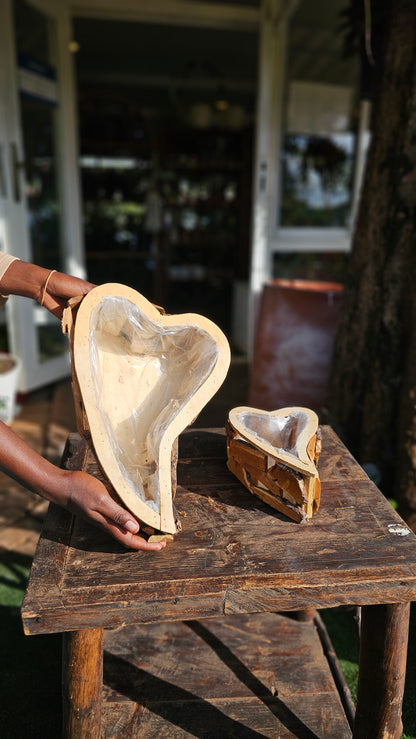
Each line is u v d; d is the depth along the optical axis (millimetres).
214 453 1445
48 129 3818
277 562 1022
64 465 1376
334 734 1299
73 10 3871
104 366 1207
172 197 5953
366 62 2260
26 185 3557
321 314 2475
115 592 964
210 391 1133
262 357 2645
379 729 1139
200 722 1328
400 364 1929
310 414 1279
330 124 3941
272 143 3850
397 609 1053
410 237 1864
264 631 1629
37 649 1677
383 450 1987
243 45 5691
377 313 1981
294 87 3801
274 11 3555
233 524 1143
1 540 2176
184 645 1572
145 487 1089
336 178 4070
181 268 6387
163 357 1292
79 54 6035
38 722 1432
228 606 985
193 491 1265
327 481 1306
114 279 6062
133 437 1197
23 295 1217
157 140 5812
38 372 3811
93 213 5930
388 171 1925
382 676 1101
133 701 1387
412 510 1823
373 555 1042
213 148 6000
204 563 1024
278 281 2986
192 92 7199
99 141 5539
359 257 2055
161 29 5199
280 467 1150
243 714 1353
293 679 1457
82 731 1072
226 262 6391
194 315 1183
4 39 3213
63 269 4176
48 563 1035
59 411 3484
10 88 3283
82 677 1028
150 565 1023
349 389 2125
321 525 1138
